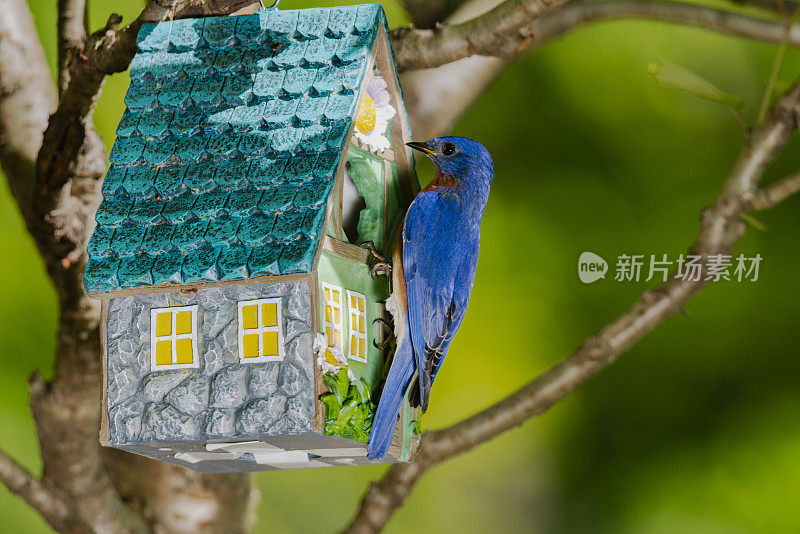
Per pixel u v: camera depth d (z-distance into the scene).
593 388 15.33
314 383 7.68
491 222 14.94
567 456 15.27
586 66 15.21
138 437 7.93
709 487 15.02
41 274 13.92
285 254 7.50
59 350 9.51
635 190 15.07
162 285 7.70
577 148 15.16
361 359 8.22
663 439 15.24
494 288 14.77
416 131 10.33
